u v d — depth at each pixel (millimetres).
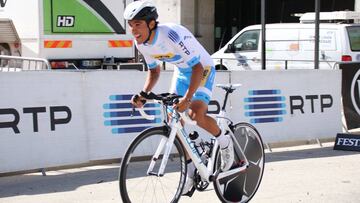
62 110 6633
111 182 6188
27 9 11250
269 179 6266
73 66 11500
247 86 7965
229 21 24469
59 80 6621
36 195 5645
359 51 12969
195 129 7371
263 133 8062
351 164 7066
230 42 14914
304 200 5453
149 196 4691
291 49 13711
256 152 5305
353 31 13016
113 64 11867
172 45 4449
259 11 23672
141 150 6273
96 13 11727
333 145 8484
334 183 6098
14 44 11633
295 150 8117
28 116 6426
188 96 4434
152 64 4746
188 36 4527
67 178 6406
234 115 7863
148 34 4379
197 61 4531
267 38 14125
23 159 6375
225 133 4945
